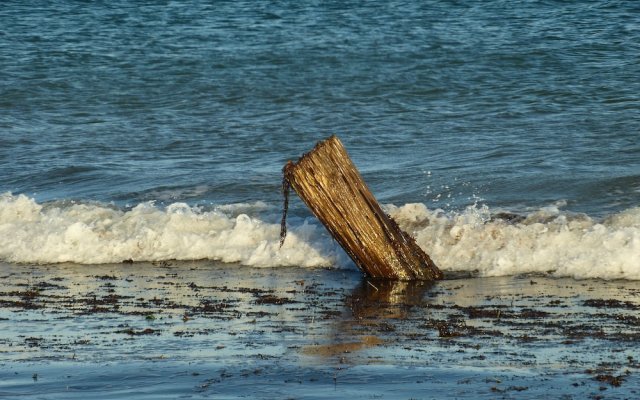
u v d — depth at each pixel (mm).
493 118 83188
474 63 102438
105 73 105188
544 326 38656
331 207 46812
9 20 132375
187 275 49406
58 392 31938
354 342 37156
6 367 34625
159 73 104438
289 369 33812
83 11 138500
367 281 47312
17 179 71125
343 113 87562
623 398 30266
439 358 34812
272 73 102812
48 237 54250
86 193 66562
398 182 65750
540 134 76938
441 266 49438
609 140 74062
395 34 116938
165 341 37656
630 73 95312
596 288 44562
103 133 84250
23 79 102938
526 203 59312
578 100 87312
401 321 40188
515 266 48312
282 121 85812
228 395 31344
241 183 67000
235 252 52531
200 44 116562
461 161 70250
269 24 126312
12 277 49594
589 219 52969
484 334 37812
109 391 31938
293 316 41312
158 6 140875
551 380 32062
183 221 55188
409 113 86562
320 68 103812
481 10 127562
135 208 57594
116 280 48531
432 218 53531
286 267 50812
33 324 40375
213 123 86125
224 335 38438
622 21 116250
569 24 116500
